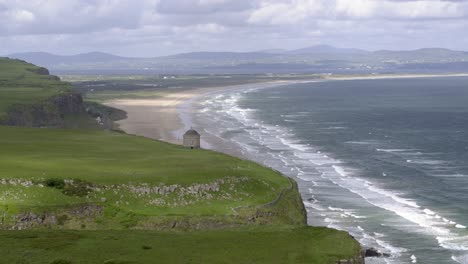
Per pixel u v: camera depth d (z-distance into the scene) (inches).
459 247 3284.9
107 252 2546.8
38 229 2940.5
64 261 2401.6
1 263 2352.4
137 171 3686.0
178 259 2496.3
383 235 3494.1
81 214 3129.9
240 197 3563.0
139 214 3196.4
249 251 2635.3
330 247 2714.1
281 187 3885.3
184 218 3201.3
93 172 3567.9
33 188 3218.5
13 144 4362.7
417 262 3073.3
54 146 4384.8
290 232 2935.5
